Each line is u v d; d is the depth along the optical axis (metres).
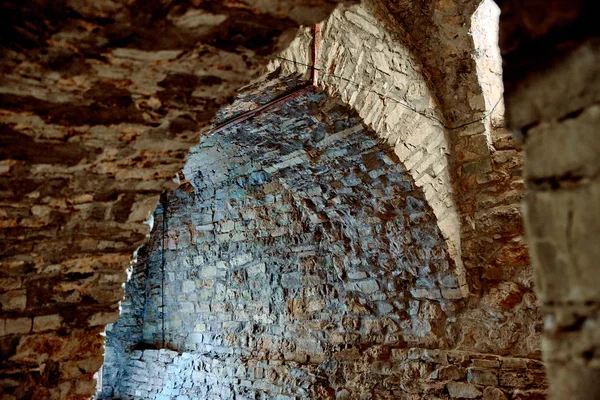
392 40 3.25
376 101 3.05
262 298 4.69
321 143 3.37
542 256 0.96
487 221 3.52
